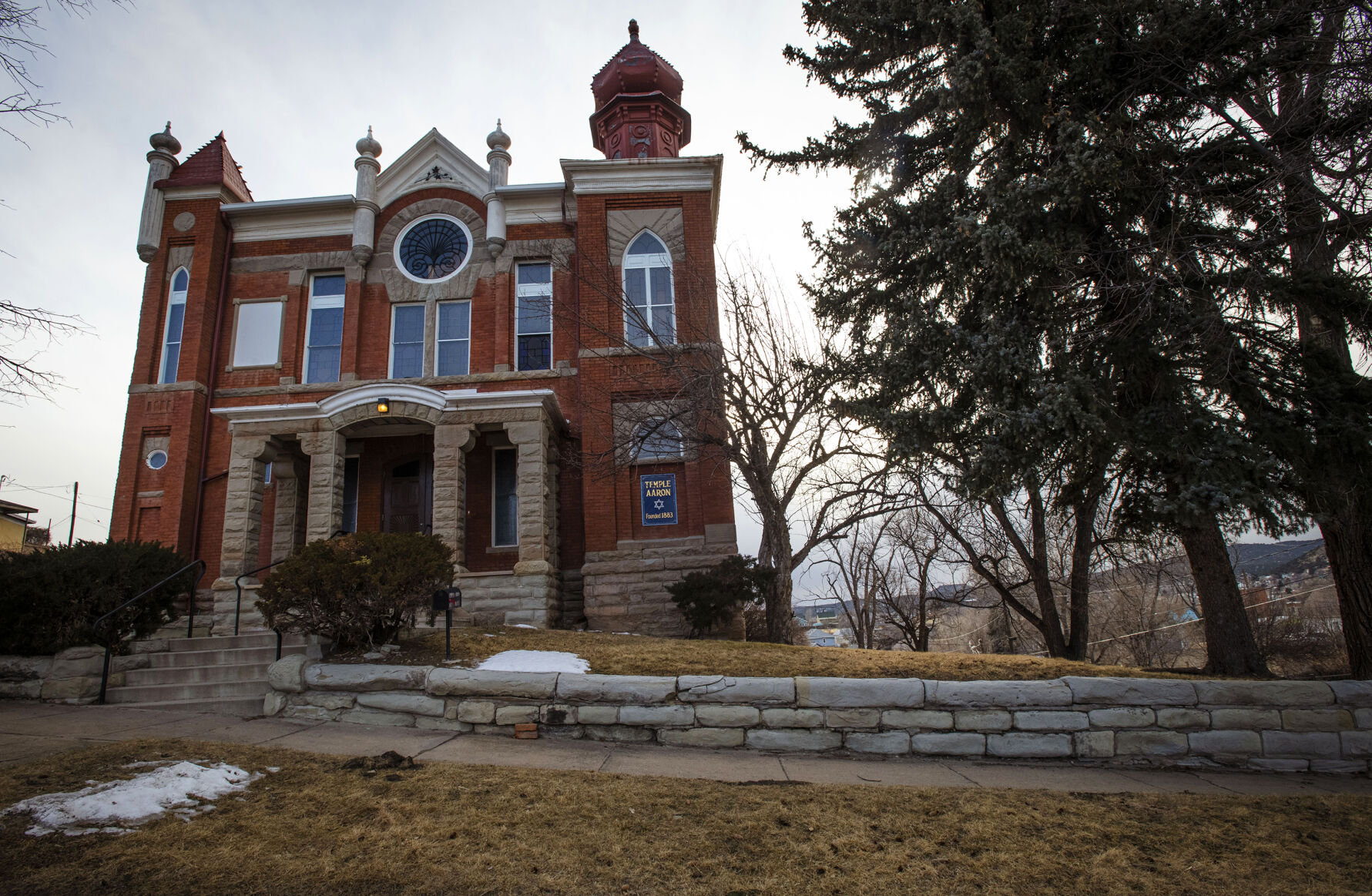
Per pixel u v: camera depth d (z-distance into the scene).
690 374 15.03
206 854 4.54
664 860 4.96
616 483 16.30
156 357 18.28
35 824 4.76
